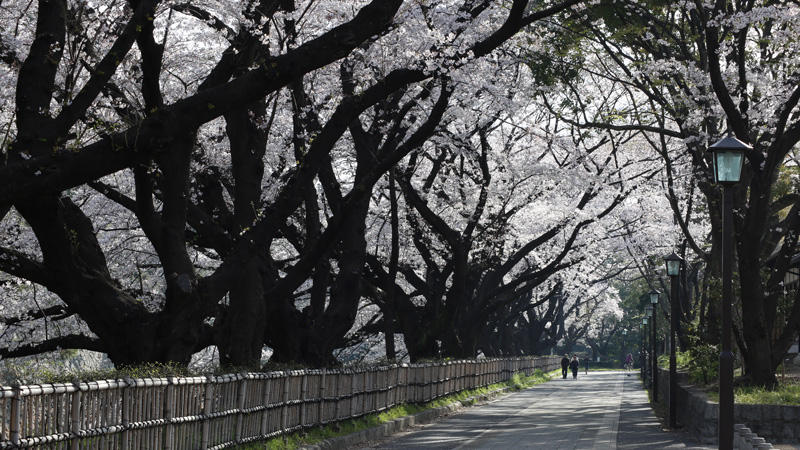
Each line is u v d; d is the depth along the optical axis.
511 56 24.64
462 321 40.25
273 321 21.16
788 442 17.19
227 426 13.49
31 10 19.44
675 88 24.02
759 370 21.31
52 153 12.78
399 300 34.88
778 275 22.45
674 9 21.77
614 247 44.53
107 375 10.80
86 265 15.66
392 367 24.42
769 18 20.47
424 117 26.97
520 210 36.91
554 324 82.12
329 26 22.05
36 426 8.66
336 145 29.17
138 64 19.95
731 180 12.72
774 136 21.25
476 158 32.12
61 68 17.52
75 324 27.88
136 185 15.04
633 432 22.09
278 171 25.44
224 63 16.39
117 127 15.18
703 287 34.16
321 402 18.03
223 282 16.88
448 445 18.81
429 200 34.94
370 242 35.72
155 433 11.15
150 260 29.39
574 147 31.16
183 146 15.38
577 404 36.28
